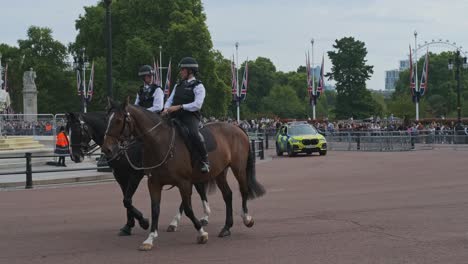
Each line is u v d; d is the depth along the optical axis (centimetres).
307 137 3688
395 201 1483
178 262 876
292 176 2283
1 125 3831
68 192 1897
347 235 1044
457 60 5553
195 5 8025
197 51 7394
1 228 1227
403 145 4094
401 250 911
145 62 7200
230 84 8481
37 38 9812
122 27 7738
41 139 3994
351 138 4494
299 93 14762
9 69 9956
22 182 2139
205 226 1183
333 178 2158
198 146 1007
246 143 1146
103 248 995
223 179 1102
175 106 1019
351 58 9888
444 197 1530
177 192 1841
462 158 3036
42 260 912
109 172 2455
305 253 910
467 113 11219
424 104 10394
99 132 1191
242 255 911
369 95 10044
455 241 968
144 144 986
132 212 1109
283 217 1276
